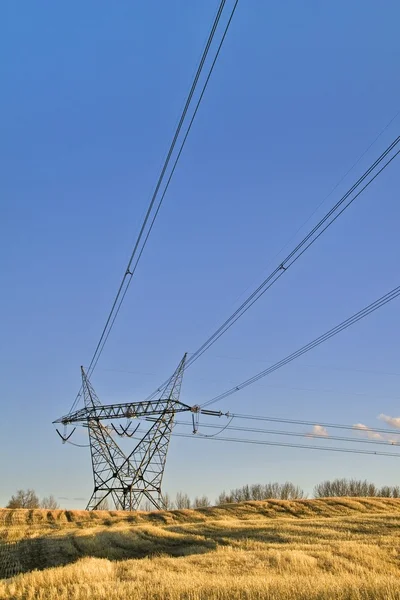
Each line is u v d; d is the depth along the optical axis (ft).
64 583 78.33
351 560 103.35
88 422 250.37
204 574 83.05
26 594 69.92
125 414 244.22
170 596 62.28
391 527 166.09
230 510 262.26
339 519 194.80
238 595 61.31
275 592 60.64
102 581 75.72
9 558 135.13
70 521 246.68
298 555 103.71
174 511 264.52
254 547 126.72
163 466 252.62
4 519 252.21
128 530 184.55
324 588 61.11
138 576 81.66
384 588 59.21
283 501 281.13
